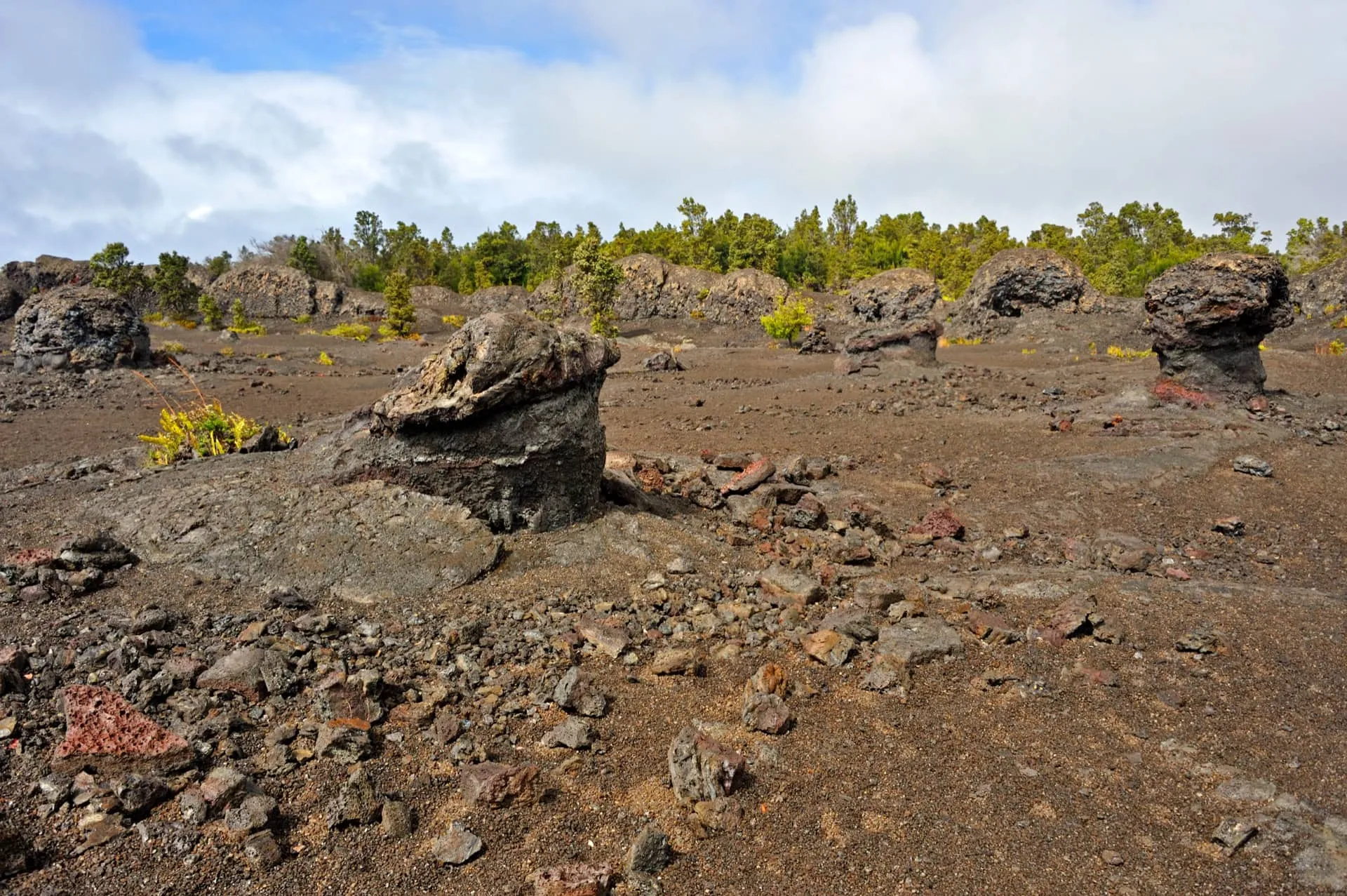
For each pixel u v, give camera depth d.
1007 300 39.50
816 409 17.98
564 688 5.26
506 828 4.14
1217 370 16.06
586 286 39.91
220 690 5.03
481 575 7.02
